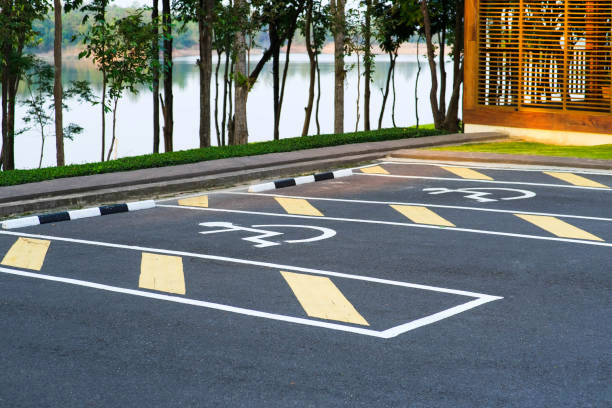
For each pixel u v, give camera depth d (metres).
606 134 20.31
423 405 5.40
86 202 13.69
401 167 17.28
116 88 26.30
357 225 11.48
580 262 9.09
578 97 21.16
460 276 8.62
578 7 21.11
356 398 5.53
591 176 15.47
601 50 20.77
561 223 11.27
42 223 12.16
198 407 5.43
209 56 24.39
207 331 6.98
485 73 23.05
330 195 14.14
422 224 11.43
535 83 22.06
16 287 8.59
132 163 16.39
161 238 10.91
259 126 54.00
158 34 25.70
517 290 8.05
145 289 8.38
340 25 33.50
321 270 9.01
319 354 6.38
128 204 13.04
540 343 6.54
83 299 8.06
